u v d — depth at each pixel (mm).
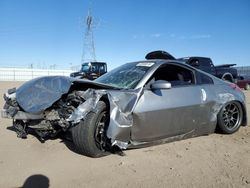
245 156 4641
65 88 4301
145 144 4699
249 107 10328
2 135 5664
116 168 4066
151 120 4590
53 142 5176
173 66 5266
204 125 5449
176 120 4945
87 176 3795
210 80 5730
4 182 3605
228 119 5902
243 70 38906
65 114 4359
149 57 8711
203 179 3744
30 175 3812
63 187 3477
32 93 4535
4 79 46188
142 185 3545
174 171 3992
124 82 4855
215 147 5066
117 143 4262
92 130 4184
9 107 4824
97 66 22781
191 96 5172
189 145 5141
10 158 4418
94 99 4168
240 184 3611
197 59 14047
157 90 4742
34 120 4562
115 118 4160
